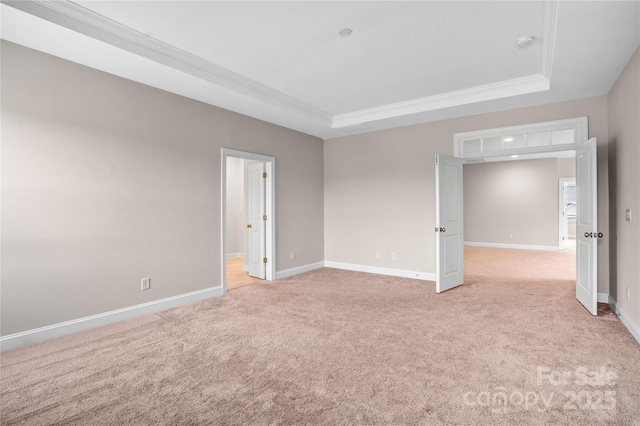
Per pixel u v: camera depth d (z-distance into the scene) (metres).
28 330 2.83
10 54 2.73
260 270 5.45
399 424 1.78
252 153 4.91
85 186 3.17
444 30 2.84
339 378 2.27
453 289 4.65
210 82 3.59
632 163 2.98
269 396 2.06
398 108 4.82
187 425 1.80
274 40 3.02
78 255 3.12
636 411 1.86
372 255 5.84
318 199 6.30
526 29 2.81
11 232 2.75
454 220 4.78
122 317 3.43
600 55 2.96
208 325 3.29
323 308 3.81
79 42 2.73
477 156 4.79
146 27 2.79
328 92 4.38
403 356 2.58
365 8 2.51
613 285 3.71
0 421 1.84
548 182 8.77
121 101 3.43
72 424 1.82
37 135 2.88
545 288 4.67
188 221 4.05
